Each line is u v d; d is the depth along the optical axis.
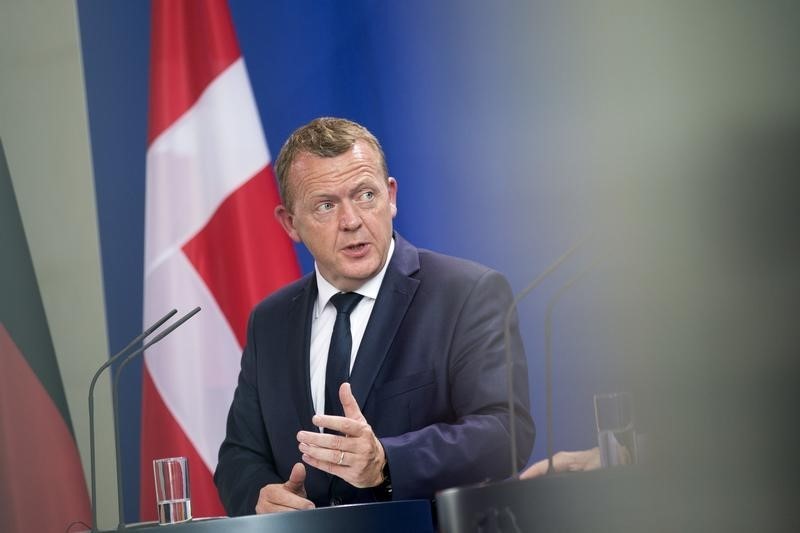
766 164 2.62
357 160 8.77
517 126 11.80
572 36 10.89
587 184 10.99
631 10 9.11
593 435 11.14
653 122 3.42
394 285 8.99
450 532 4.42
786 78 2.87
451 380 8.67
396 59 12.73
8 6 14.09
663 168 3.09
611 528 3.37
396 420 8.59
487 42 12.06
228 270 12.18
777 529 2.49
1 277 12.76
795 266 2.51
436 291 8.92
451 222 12.25
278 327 9.37
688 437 2.73
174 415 12.04
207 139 12.41
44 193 13.84
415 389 8.63
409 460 7.39
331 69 13.17
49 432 12.52
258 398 9.40
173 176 12.35
